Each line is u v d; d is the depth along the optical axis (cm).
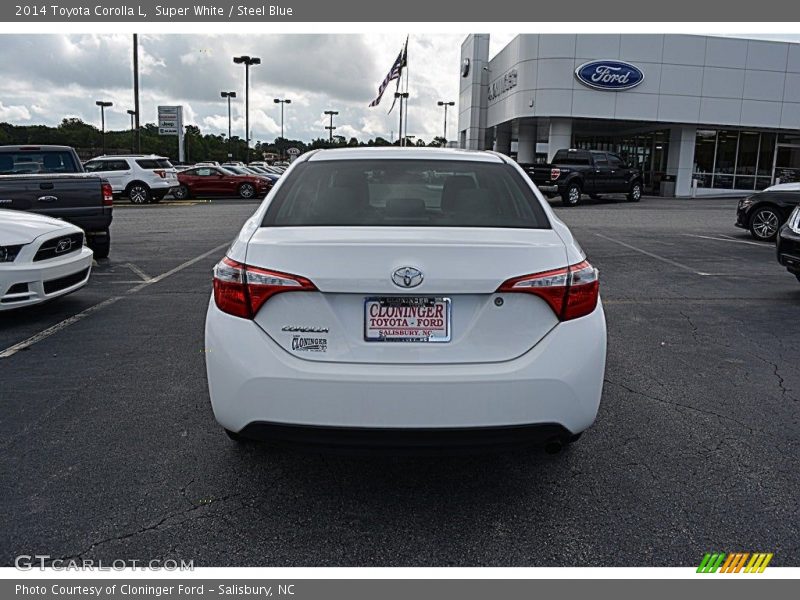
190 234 1396
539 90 2891
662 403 433
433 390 267
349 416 269
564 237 304
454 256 272
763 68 2969
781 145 3219
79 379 468
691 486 327
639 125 3164
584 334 282
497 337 276
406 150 385
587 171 2378
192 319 639
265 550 277
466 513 304
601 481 332
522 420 273
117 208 2255
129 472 336
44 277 607
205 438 375
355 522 296
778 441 378
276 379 271
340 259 271
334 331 274
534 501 314
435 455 277
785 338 593
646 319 659
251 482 329
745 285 840
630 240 1302
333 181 345
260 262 278
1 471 334
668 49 2883
